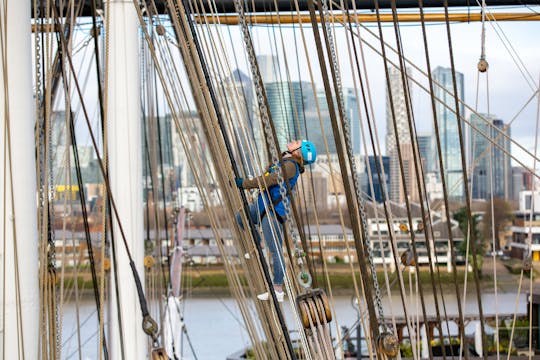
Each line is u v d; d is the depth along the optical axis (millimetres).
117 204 11664
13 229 7832
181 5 10695
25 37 7977
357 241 7734
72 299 62219
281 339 10188
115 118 11812
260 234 10867
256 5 22031
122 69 11938
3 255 7848
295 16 22125
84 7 19094
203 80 10648
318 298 8594
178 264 28203
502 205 111312
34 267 8000
